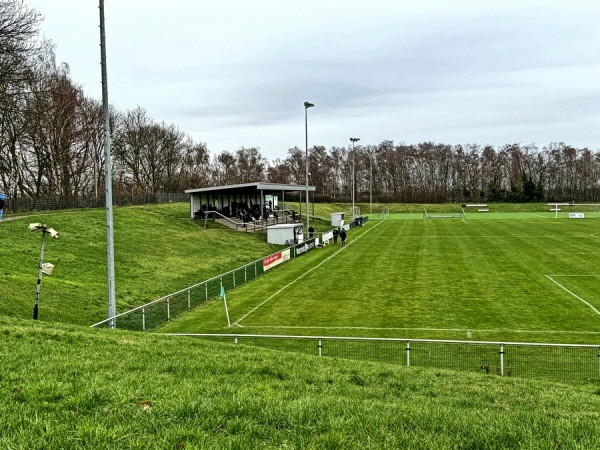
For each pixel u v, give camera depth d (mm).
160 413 6836
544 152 162250
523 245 49656
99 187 85125
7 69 36438
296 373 10961
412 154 169875
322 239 53219
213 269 39781
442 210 118875
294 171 163125
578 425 7156
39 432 5949
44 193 67875
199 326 23922
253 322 24484
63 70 67875
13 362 9547
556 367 16359
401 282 32875
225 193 65938
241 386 8797
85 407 6992
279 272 38594
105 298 27953
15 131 56875
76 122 74812
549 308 25391
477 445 6223
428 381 12266
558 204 119875
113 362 10250
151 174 104125
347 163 168000
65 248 36594
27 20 37469
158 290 31812
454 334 21531
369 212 113438
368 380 11438
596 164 155125
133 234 46219
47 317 22938
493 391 11617
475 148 165250
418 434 6508
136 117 100500
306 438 6176
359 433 6398
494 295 28453
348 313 25672
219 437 6012
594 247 47250
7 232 36875
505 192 141500
